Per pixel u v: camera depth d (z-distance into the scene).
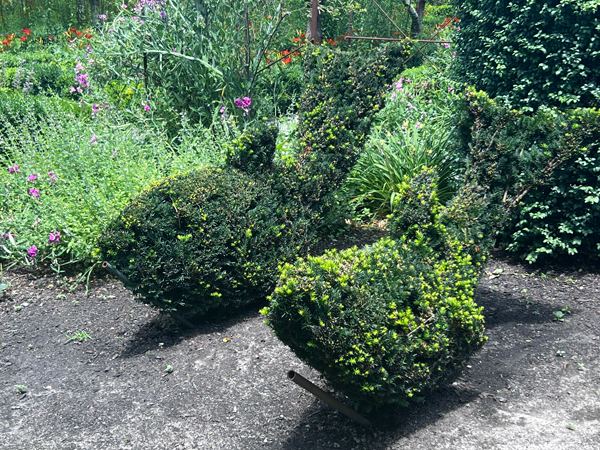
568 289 4.31
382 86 4.82
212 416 2.89
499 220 3.75
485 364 3.33
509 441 2.62
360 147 4.61
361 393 2.56
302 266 2.57
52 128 6.07
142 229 3.66
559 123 4.23
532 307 4.05
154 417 2.91
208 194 3.90
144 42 7.10
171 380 3.26
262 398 3.03
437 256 3.03
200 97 6.96
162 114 7.09
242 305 4.08
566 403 2.90
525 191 3.90
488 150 3.88
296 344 2.57
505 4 5.06
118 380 3.30
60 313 4.27
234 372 3.29
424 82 8.09
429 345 2.57
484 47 5.40
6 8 21.67
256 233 3.99
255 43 7.17
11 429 2.85
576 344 3.47
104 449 2.66
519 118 4.28
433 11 20.12
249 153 4.17
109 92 7.64
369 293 2.53
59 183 5.38
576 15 4.62
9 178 5.50
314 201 4.37
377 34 14.33
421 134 6.34
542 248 4.65
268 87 8.00
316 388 2.54
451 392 3.04
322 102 4.74
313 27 7.51
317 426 2.79
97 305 4.40
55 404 3.07
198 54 6.85
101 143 5.87
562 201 4.59
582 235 4.62
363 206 6.13
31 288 4.69
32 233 5.03
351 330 2.42
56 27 19.19
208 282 3.81
